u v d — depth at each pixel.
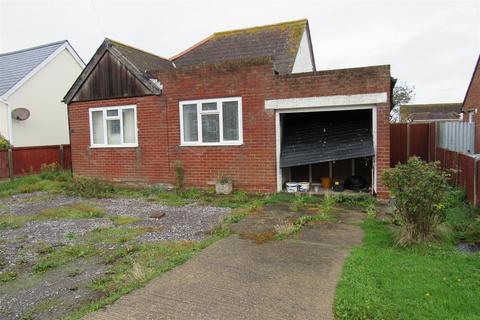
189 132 10.77
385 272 4.29
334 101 8.83
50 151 15.91
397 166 5.59
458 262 4.61
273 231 6.25
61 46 19.53
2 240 6.43
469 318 3.26
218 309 3.53
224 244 5.58
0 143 15.88
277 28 14.03
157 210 8.50
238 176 10.13
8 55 21.12
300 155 9.66
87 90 12.27
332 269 4.46
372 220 6.81
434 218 5.37
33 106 18.16
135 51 12.67
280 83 9.36
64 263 5.19
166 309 3.56
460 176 9.10
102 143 12.36
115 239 6.21
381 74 8.41
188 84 10.56
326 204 8.22
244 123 9.91
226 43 14.07
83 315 3.51
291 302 3.63
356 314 3.33
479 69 18.11
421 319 3.25
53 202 9.99
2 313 3.77
